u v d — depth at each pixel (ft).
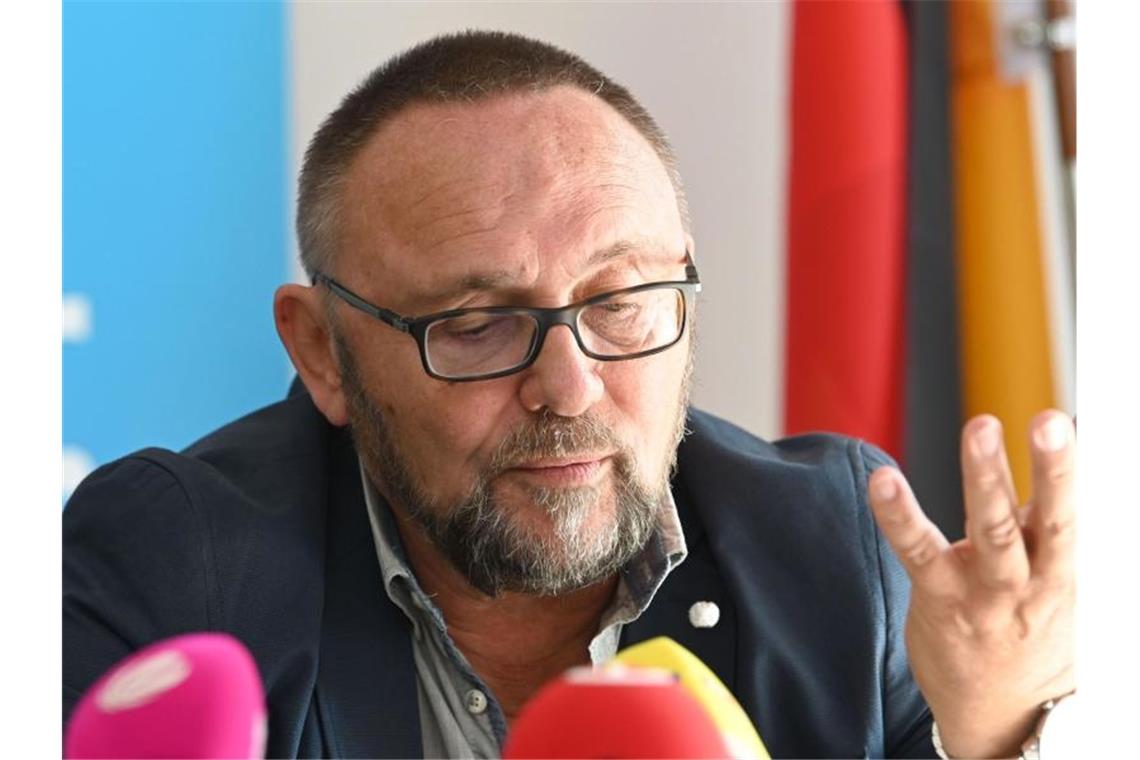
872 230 9.86
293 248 9.45
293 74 9.41
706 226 10.03
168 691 2.96
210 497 6.28
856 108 9.84
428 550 6.31
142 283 9.20
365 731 6.04
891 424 9.89
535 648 6.48
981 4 9.66
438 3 9.50
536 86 6.02
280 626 5.98
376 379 6.15
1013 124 9.66
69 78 8.97
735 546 6.59
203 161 9.30
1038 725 4.86
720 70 9.94
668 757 2.74
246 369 9.50
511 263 5.67
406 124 6.06
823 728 6.31
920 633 4.74
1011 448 9.74
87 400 9.06
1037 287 9.72
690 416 7.09
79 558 6.13
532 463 5.69
